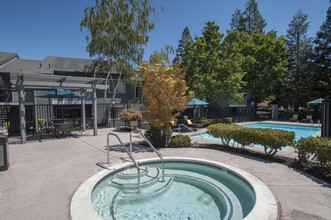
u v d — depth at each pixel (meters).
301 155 6.34
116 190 5.21
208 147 9.05
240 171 5.73
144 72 9.05
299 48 31.73
